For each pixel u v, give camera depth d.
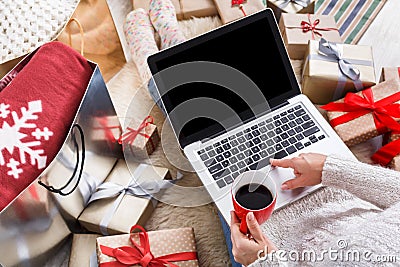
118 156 1.39
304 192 1.16
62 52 1.19
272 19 1.26
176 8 1.69
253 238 0.98
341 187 1.02
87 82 1.22
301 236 1.03
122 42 1.69
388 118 1.36
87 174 1.25
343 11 1.74
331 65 1.46
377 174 0.98
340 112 1.42
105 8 1.44
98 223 1.25
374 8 1.73
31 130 1.11
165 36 1.58
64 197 1.18
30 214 1.10
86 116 1.19
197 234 1.31
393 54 1.64
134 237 1.20
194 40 1.22
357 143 1.40
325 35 1.58
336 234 0.97
